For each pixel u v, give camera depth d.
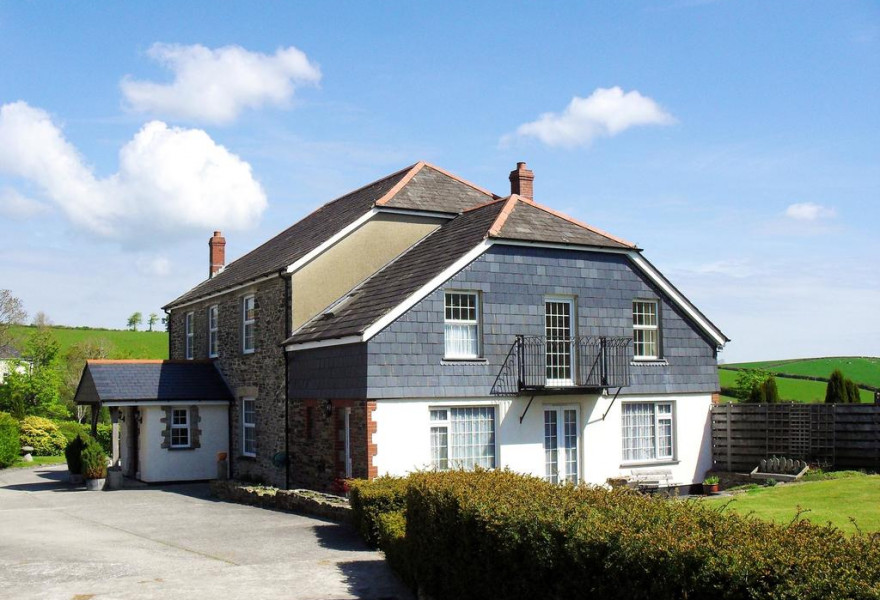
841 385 29.97
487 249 21.03
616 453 22.59
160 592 11.36
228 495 23.16
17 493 25.41
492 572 9.16
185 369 28.61
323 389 21.48
